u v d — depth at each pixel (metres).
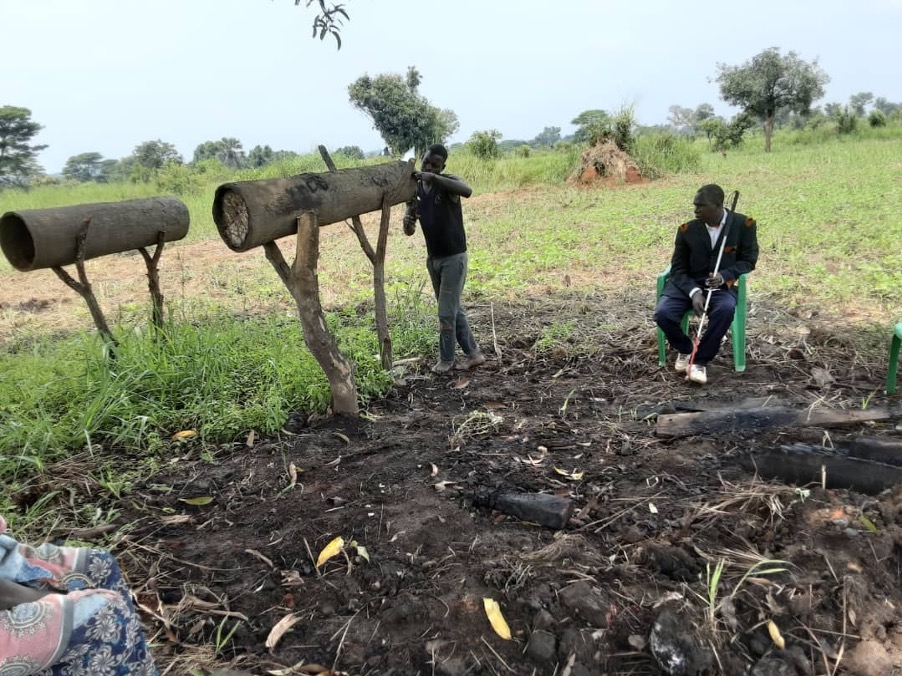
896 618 2.68
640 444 4.02
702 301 4.79
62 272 4.97
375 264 5.10
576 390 5.02
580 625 2.63
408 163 5.02
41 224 4.57
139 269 11.45
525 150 37.81
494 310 7.38
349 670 2.54
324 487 3.76
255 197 3.72
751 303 6.88
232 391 5.01
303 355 5.48
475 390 5.16
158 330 5.50
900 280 6.96
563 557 2.97
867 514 3.14
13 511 3.65
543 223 13.64
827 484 3.47
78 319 8.02
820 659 2.52
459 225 5.21
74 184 31.45
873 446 3.62
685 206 14.28
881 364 4.96
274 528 3.42
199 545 3.34
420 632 2.66
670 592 2.74
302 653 2.62
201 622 2.79
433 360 5.89
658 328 5.29
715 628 2.58
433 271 5.39
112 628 1.88
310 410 4.79
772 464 3.60
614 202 16.06
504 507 3.40
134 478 4.03
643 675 2.47
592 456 3.91
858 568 2.84
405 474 3.83
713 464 3.71
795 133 40.16
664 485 3.55
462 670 2.51
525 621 2.67
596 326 6.53
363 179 4.56
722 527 3.14
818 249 9.15
